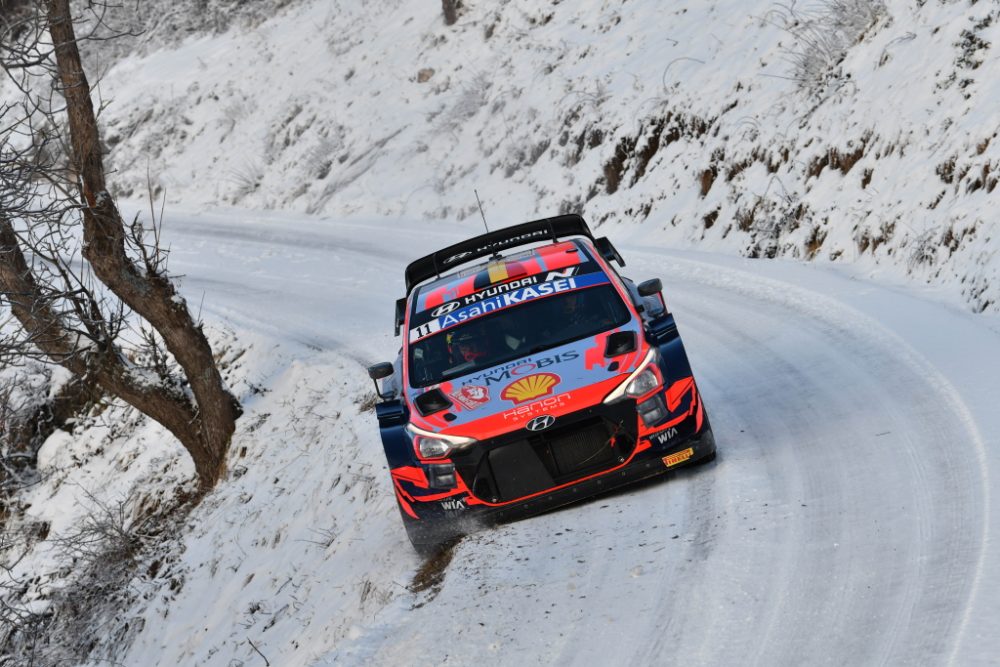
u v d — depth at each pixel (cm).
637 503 2027
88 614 4178
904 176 3581
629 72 6612
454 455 2050
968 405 2003
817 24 4969
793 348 2903
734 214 4659
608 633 1511
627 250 5028
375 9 11425
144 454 5372
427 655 1612
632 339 2142
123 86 13400
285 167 10038
